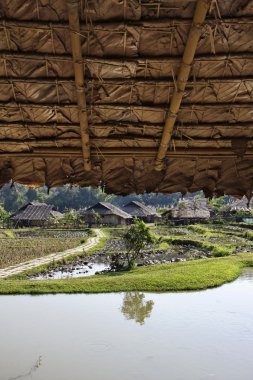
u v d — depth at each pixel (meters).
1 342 11.58
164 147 4.84
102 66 4.08
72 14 3.48
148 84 4.27
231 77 4.18
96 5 3.62
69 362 10.09
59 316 14.17
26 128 4.73
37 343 11.49
